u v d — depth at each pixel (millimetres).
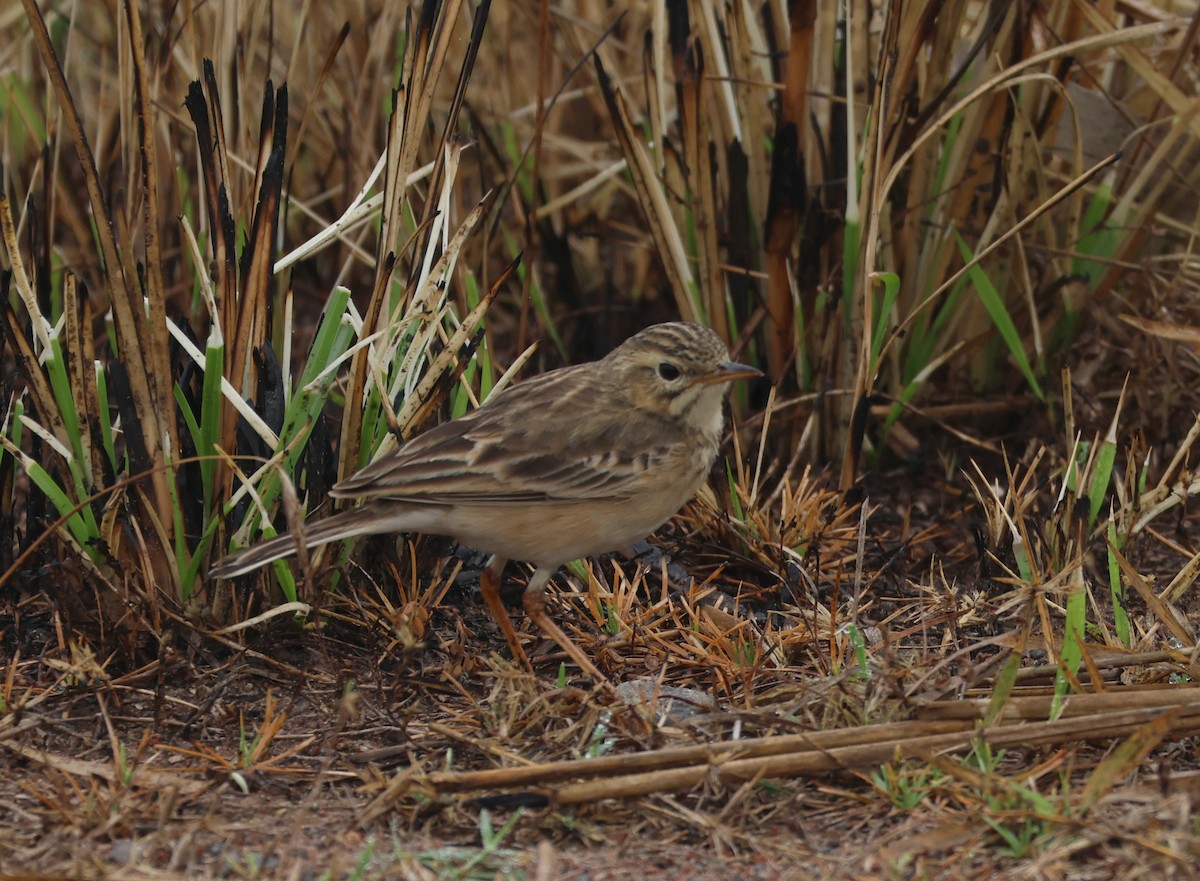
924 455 13469
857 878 7488
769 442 13359
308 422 10055
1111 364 13625
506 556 9859
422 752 8859
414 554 10562
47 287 11883
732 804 8016
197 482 10125
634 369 9875
